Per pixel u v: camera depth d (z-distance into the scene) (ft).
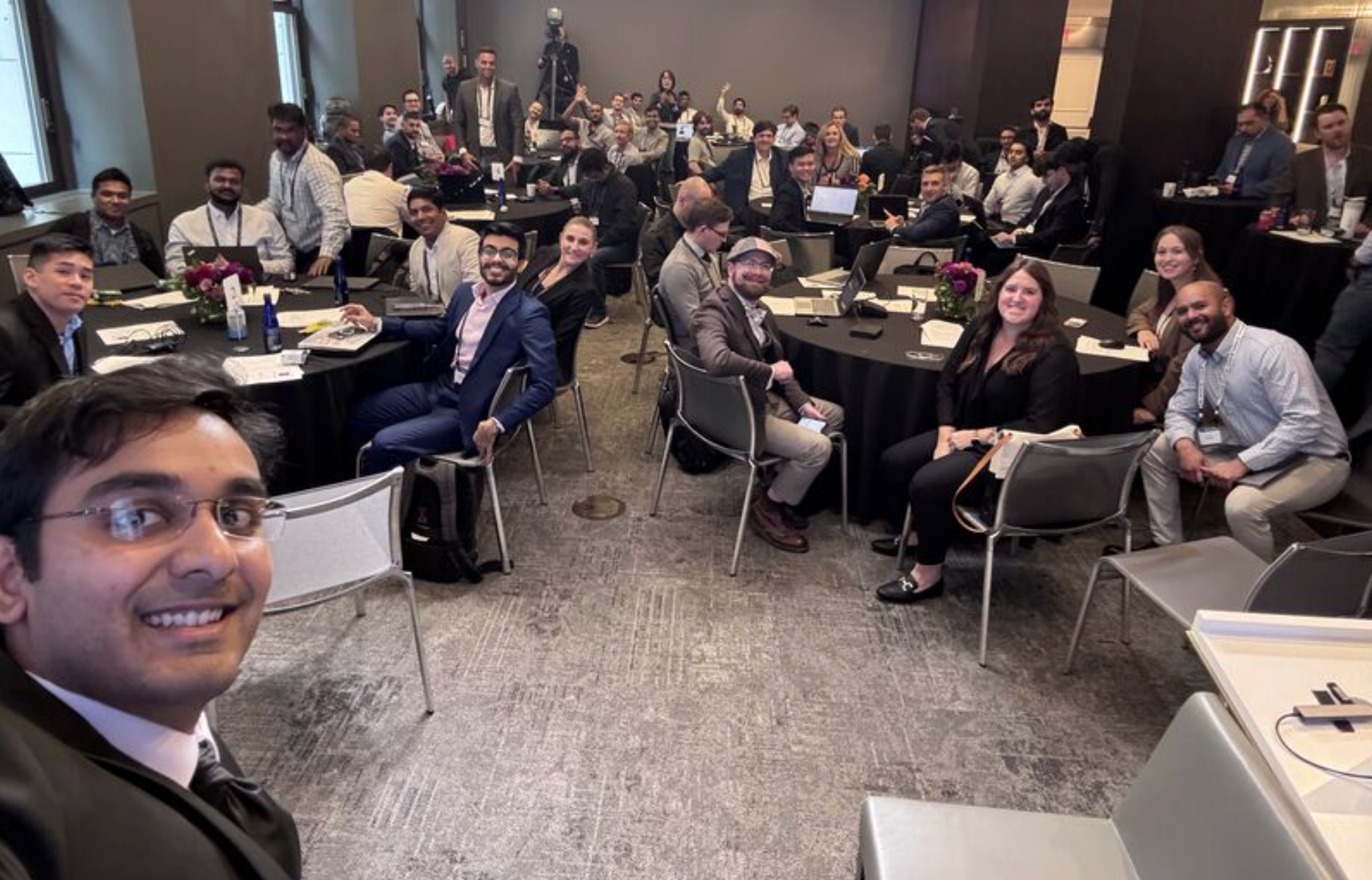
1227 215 18.86
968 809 4.56
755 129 24.94
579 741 7.16
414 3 34.22
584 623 8.76
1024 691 7.98
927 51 44.06
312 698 7.52
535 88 47.16
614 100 39.09
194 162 18.35
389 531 7.00
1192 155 21.35
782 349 11.25
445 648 8.28
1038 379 9.03
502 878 5.88
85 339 9.61
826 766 7.00
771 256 10.46
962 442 9.05
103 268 12.30
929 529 8.99
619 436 13.52
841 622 8.95
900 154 27.81
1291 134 27.94
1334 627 4.51
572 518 10.91
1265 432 8.95
